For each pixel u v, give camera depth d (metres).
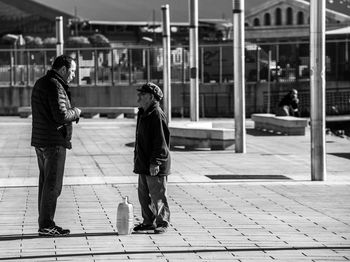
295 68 58.16
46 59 61.47
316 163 20.78
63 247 12.12
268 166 24.45
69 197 17.77
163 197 13.16
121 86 59.44
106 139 35.41
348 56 57.88
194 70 40.81
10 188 19.50
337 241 12.62
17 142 34.16
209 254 11.62
